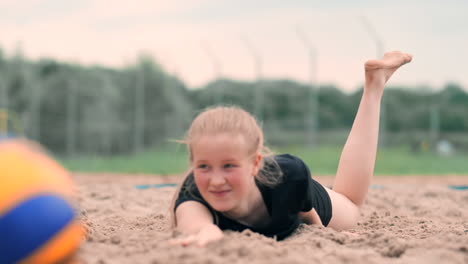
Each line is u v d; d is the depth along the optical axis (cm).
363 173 374
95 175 1251
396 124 2045
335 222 362
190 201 301
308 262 244
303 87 2125
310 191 311
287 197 299
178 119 2167
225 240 262
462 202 586
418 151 1941
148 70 2241
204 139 269
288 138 2041
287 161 304
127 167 1591
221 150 267
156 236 282
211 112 281
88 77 2245
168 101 2209
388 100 2052
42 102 2211
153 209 503
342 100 2083
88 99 2214
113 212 476
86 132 2188
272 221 302
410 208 538
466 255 266
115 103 2233
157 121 2191
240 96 2005
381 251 273
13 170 187
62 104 2212
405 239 309
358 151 377
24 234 180
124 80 2259
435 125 1969
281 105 2089
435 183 977
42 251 183
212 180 270
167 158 1927
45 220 185
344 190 378
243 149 271
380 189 707
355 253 265
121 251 258
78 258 242
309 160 1609
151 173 1338
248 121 282
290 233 313
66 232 191
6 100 2295
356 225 407
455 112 2030
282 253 254
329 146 1978
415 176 1223
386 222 421
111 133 2200
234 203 275
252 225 304
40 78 2372
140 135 2108
